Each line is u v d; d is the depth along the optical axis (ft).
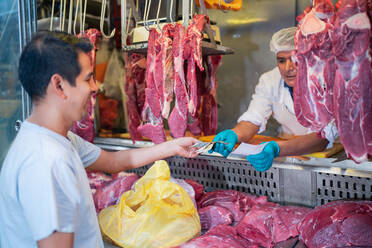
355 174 5.45
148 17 7.55
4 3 6.84
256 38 8.68
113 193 7.03
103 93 10.61
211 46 6.50
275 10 8.30
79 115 3.39
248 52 8.87
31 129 3.25
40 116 3.29
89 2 8.60
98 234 3.71
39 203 2.88
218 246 4.87
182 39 6.17
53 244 2.87
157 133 6.83
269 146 5.83
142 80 8.18
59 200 2.96
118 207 5.59
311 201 6.12
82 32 7.43
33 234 2.89
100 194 7.11
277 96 8.46
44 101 3.22
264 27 8.52
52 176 2.95
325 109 5.71
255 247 5.07
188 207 5.51
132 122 8.17
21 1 6.73
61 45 3.09
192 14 6.41
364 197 5.57
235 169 6.99
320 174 5.97
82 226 3.43
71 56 3.12
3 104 7.05
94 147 4.64
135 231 5.25
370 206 5.09
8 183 3.12
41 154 3.03
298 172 6.18
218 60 7.98
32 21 6.91
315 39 5.57
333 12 5.51
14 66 6.92
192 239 5.22
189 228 5.35
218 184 7.28
